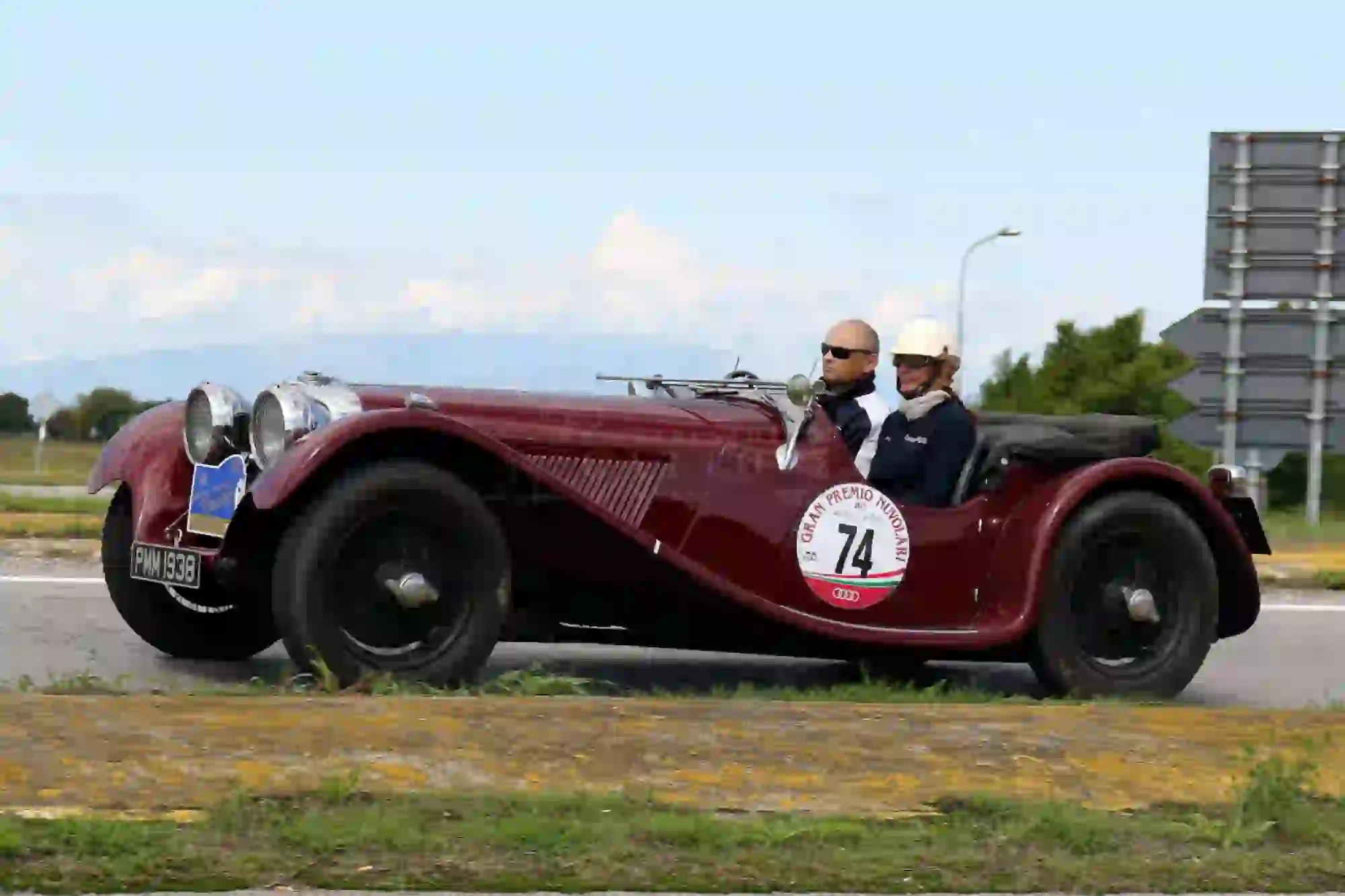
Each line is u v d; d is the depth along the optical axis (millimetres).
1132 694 8203
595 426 7777
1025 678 9273
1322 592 13898
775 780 5766
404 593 7117
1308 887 4840
